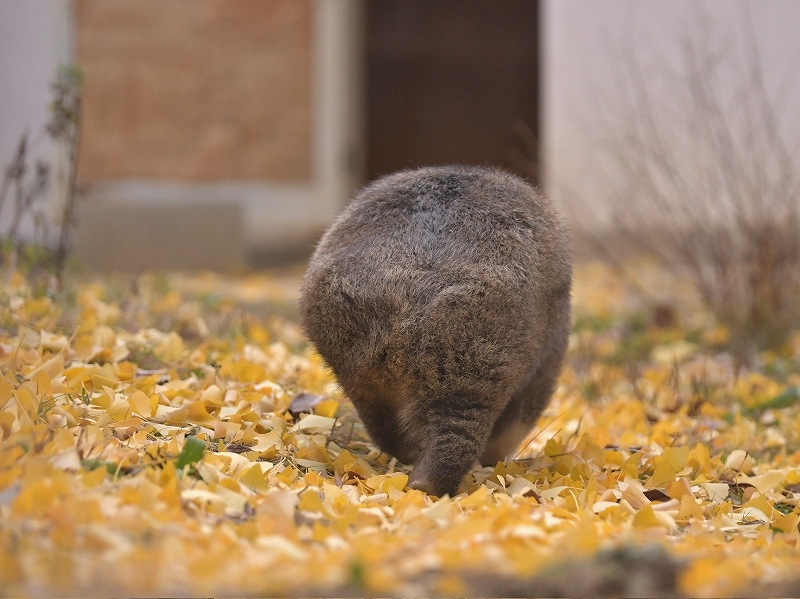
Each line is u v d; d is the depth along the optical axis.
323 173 23.25
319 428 8.42
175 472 6.22
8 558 4.61
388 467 8.02
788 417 11.02
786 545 6.36
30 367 8.24
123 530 5.27
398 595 4.84
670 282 19.14
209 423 7.89
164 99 22.22
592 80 21.31
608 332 16.38
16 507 5.29
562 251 8.09
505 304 6.98
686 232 17.17
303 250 23.00
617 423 10.24
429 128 25.58
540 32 24.23
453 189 7.62
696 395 11.33
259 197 22.81
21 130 20.38
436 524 6.15
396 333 6.89
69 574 4.65
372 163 25.41
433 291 6.90
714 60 18.56
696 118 19.38
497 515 6.07
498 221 7.36
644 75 20.73
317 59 23.06
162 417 7.74
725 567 5.43
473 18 25.50
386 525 6.07
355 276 7.12
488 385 6.92
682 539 6.50
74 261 13.06
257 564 4.98
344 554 5.20
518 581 4.98
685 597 5.06
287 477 6.90
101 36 21.70
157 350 9.89
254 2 22.62
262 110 22.80
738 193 15.95
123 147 22.02
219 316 13.24
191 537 5.29
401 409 7.24
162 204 21.06
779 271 15.51
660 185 19.66
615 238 20.80
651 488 7.79
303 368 10.43
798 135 20.08
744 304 15.75
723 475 8.52
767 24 20.48
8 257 12.70
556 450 8.61
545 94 21.81
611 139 20.56
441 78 25.53
